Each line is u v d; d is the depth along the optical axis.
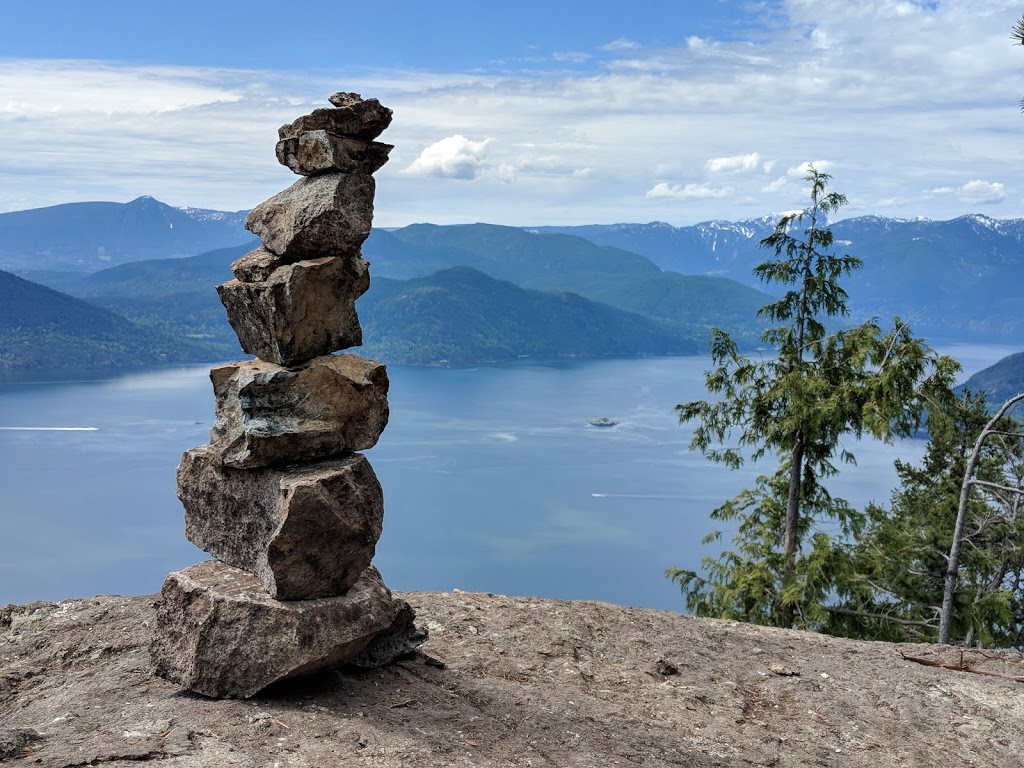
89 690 1.63
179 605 1.64
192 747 1.39
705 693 2.00
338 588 1.65
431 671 1.87
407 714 1.62
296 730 1.48
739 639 2.45
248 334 1.73
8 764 1.31
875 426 4.11
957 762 1.81
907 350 4.21
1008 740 1.92
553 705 1.78
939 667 2.35
